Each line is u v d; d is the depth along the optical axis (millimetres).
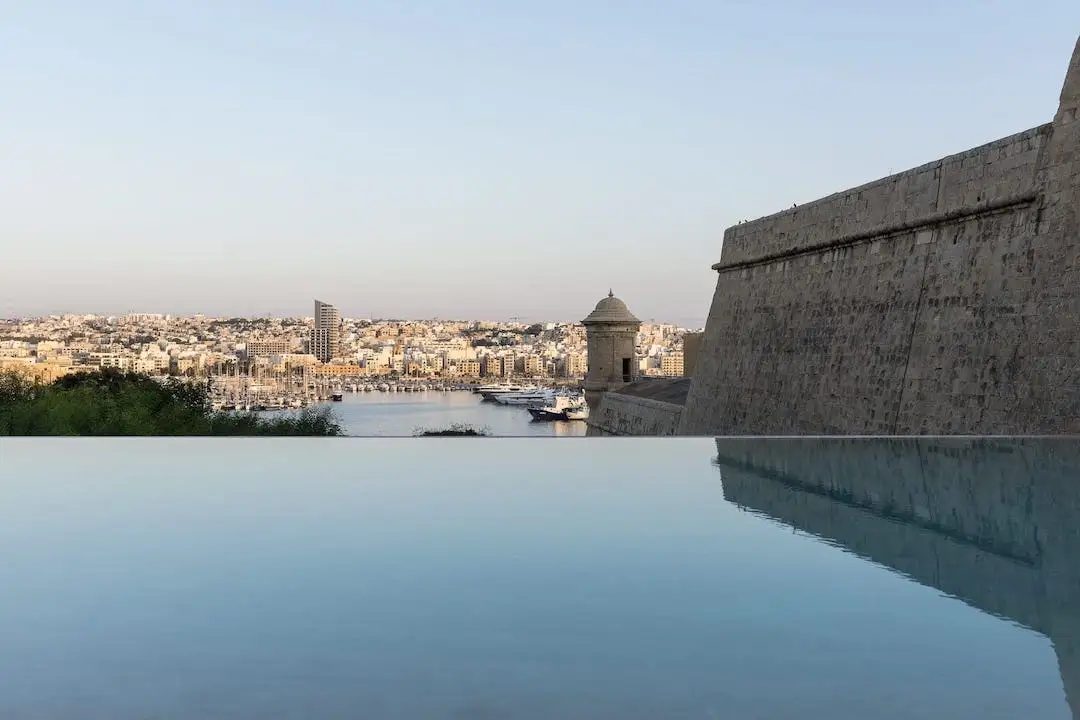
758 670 3955
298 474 11039
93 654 4180
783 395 26500
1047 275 16047
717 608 5008
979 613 4883
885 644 4340
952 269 19000
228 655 4168
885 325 21312
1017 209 17172
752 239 29984
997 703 3568
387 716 3424
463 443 14758
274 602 5160
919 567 6070
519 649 4246
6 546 6809
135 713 3463
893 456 12492
